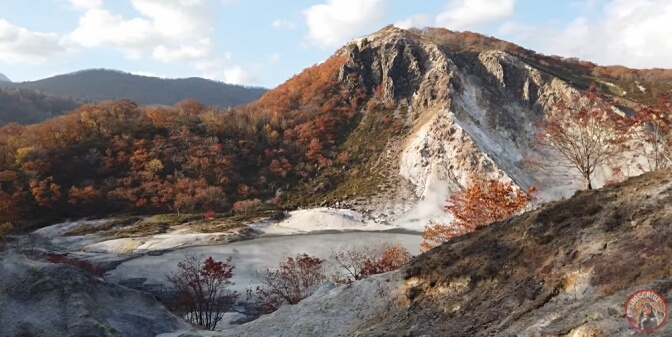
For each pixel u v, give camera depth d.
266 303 32.78
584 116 24.89
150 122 105.88
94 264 48.72
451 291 15.76
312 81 118.88
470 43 115.38
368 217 70.81
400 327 15.45
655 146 24.81
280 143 99.25
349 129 99.75
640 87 91.06
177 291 38.59
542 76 94.25
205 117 106.81
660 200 13.27
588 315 9.87
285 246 56.19
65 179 86.25
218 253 54.00
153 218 75.75
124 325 19.59
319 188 83.81
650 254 10.95
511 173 75.00
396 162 84.69
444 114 85.38
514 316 12.34
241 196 84.69
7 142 95.94
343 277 37.16
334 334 17.58
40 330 17.50
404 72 105.62
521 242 15.68
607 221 13.62
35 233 65.81
